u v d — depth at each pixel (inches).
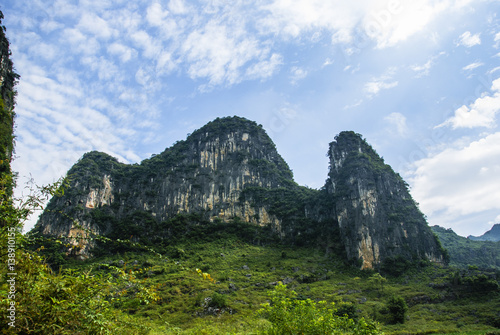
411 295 2130.9
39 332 217.2
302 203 4008.4
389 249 3016.7
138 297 285.0
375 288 2378.2
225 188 4296.3
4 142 727.1
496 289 2034.9
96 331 246.7
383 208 3331.7
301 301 466.0
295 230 3727.9
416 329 1531.7
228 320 1472.7
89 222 3506.4
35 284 232.8
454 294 2105.1
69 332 228.2
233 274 2733.8
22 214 240.8
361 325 459.2
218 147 4667.8
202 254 3321.9
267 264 3004.4
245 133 4913.9
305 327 438.3
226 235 3759.8
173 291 2070.6
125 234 3531.0
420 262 2874.0
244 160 4544.8
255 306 1820.9
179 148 4788.4
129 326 298.0
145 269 305.9
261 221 3969.0
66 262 2925.7
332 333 444.1
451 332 1385.3
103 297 268.1
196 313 1664.6
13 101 1562.5
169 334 482.9
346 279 2687.0
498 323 1535.4
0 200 239.6
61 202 3570.4
